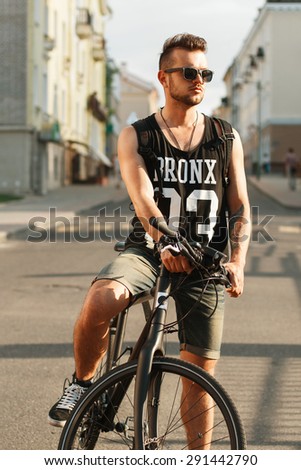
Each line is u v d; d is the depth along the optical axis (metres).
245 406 7.66
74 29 75.25
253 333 11.18
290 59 94.12
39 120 60.00
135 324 11.80
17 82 56.88
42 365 9.35
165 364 4.43
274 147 94.06
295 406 7.67
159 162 4.98
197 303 4.71
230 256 4.94
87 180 74.00
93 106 84.88
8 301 13.95
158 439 4.57
